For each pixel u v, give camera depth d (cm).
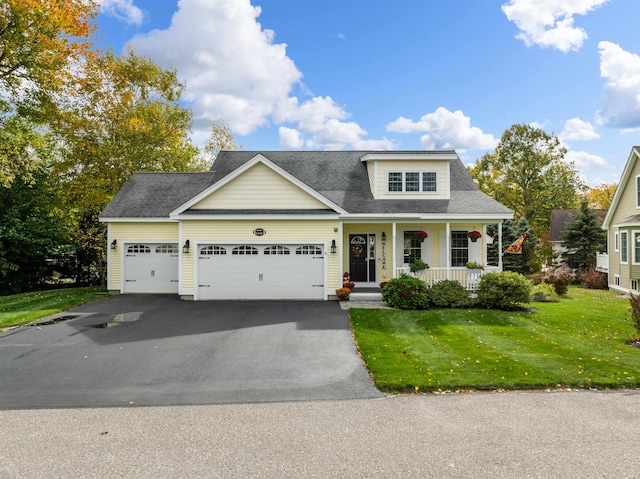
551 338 1062
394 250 1681
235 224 1652
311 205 1688
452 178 2036
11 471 437
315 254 1661
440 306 1498
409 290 1451
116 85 2714
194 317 1320
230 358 884
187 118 3067
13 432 536
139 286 1828
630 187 2048
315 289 1659
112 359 876
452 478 420
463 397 660
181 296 1655
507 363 826
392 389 692
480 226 1856
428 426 548
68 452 480
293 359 875
